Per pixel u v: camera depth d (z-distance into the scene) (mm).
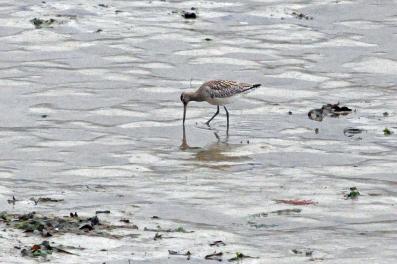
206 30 28672
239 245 14914
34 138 20531
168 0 31578
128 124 21672
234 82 22062
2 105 22625
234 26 29172
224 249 14727
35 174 18438
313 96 23750
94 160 19328
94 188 17672
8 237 14703
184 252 14531
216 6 30953
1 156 19422
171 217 16188
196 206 16766
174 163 19250
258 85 22438
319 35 28500
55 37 27703
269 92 23953
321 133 21234
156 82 24469
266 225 15914
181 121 22031
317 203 17000
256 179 18312
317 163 19328
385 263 14227
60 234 14969
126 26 28812
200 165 19156
